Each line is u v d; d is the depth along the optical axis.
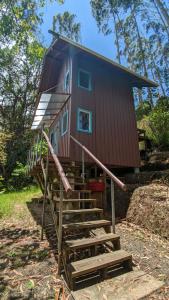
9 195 10.59
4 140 12.79
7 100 18.97
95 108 8.40
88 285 3.08
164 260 3.79
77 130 7.70
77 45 7.57
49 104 10.20
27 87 19.12
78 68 8.37
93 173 9.05
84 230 4.91
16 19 7.81
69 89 8.20
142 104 17.59
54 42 7.93
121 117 9.09
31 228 5.43
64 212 4.14
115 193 7.17
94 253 3.78
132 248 4.27
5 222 6.06
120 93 9.40
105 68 9.17
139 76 9.30
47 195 5.11
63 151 8.19
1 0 7.40
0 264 3.76
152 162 10.27
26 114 18.72
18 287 3.11
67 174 6.83
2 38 9.40
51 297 2.88
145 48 20.16
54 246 4.34
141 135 12.51
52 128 10.59
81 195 6.17
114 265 3.41
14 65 18.12
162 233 4.90
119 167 9.09
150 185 6.77
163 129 11.82
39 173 7.46
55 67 10.10
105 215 6.54
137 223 5.70
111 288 3.00
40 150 6.47
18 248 4.32
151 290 2.95
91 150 7.87
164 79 19.17
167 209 5.03
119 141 8.74
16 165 15.77
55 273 3.41
